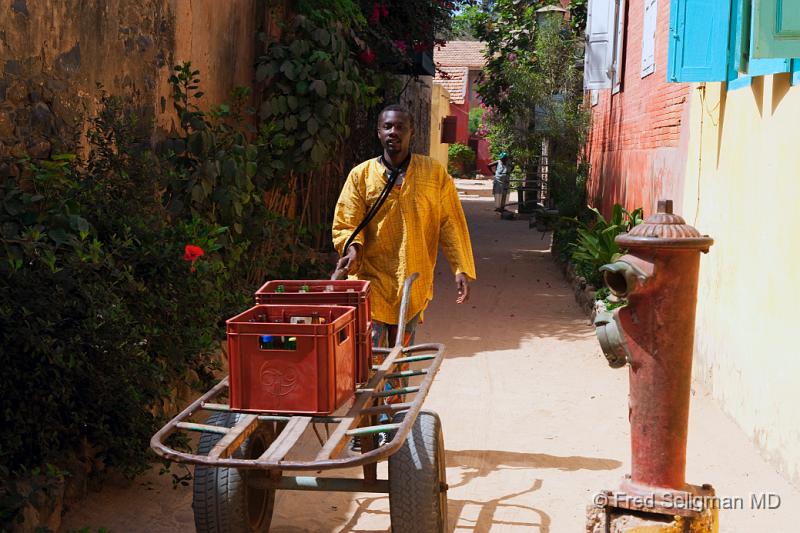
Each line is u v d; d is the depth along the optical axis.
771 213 5.64
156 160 6.04
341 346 3.60
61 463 4.43
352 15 10.04
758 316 5.80
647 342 3.30
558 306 11.07
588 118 17.41
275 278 9.14
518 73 18.28
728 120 6.73
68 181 5.05
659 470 3.35
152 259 5.19
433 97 30.52
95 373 4.33
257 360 3.49
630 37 12.26
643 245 3.22
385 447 3.04
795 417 5.05
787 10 5.06
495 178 26.69
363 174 5.20
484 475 5.32
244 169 7.53
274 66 9.02
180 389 5.89
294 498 4.93
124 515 4.50
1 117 4.88
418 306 5.25
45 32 5.38
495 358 8.31
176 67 7.34
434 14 13.35
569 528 4.56
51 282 4.27
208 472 3.79
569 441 5.96
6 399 4.11
